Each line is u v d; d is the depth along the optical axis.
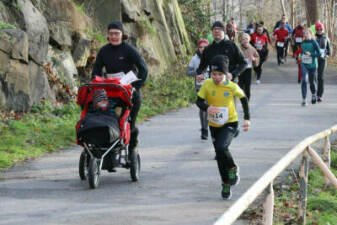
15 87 22.31
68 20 29.00
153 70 37.75
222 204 12.26
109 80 13.81
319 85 30.69
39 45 24.59
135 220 11.03
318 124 23.52
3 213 11.52
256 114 26.33
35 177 14.84
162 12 44.91
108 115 13.69
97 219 11.09
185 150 18.47
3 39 21.78
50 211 11.68
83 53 29.66
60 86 26.44
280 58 55.03
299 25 53.88
